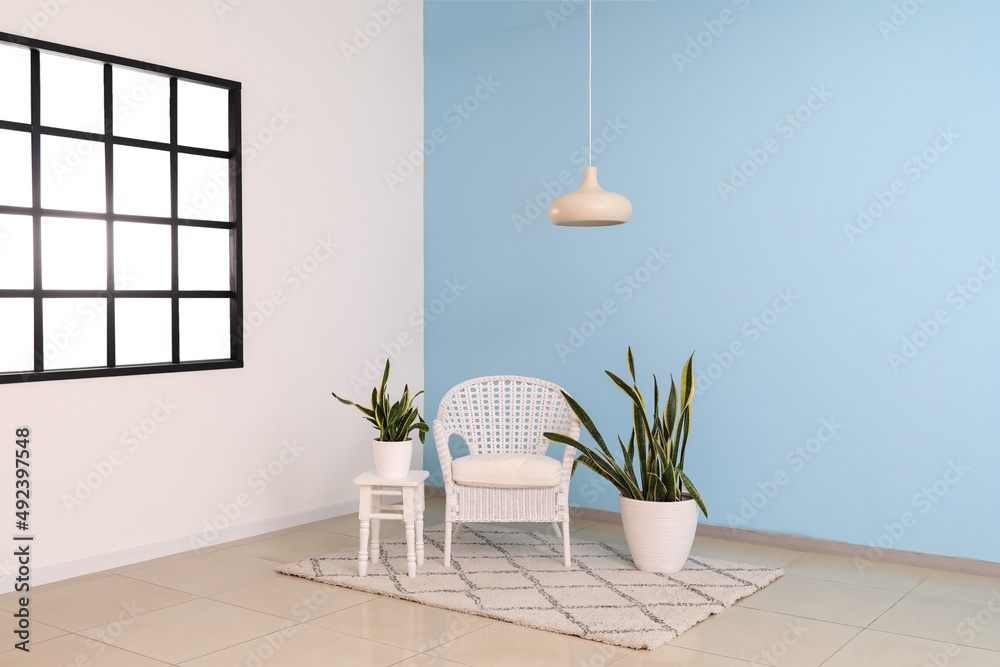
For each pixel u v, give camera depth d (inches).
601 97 176.2
